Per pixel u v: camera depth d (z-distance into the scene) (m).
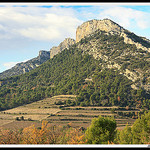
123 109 102.25
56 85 164.62
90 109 106.62
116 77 130.50
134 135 25.25
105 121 23.78
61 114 102.62
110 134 23.44
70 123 85.38
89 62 172.00
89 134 22.56
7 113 114.00
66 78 168.75
